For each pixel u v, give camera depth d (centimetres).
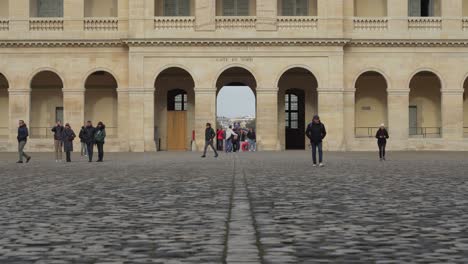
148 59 6419
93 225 1290
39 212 1503
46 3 6825
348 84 6488
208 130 5034
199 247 1041
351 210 1521
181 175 2820
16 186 2269
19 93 6550
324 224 1294
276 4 6406
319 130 3656
